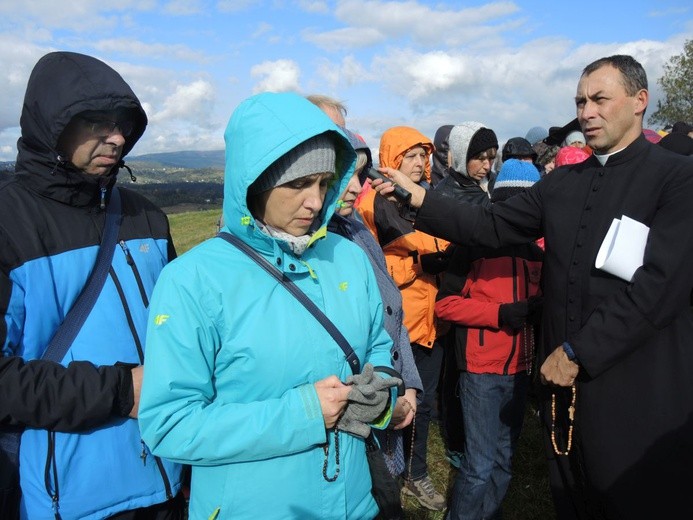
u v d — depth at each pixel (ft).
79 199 5.84
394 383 4.94
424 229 9.51
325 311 5.30
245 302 4.91
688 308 6.84
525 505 11.64
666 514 6.56
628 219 6.64
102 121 5.51
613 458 6.80
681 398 6.53
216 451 4.58
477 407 9.44
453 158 12.11
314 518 5.02
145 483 5.91
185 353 4.69
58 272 5.59
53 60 5.51
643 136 7.23
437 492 11.80
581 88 7.32
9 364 5.03
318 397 4.74
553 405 7.47
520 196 8.59
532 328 9.46
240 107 4.97
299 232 5.23
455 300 9.67
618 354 6.57
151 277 6.33
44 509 5.41
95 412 5.23
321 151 4.92
